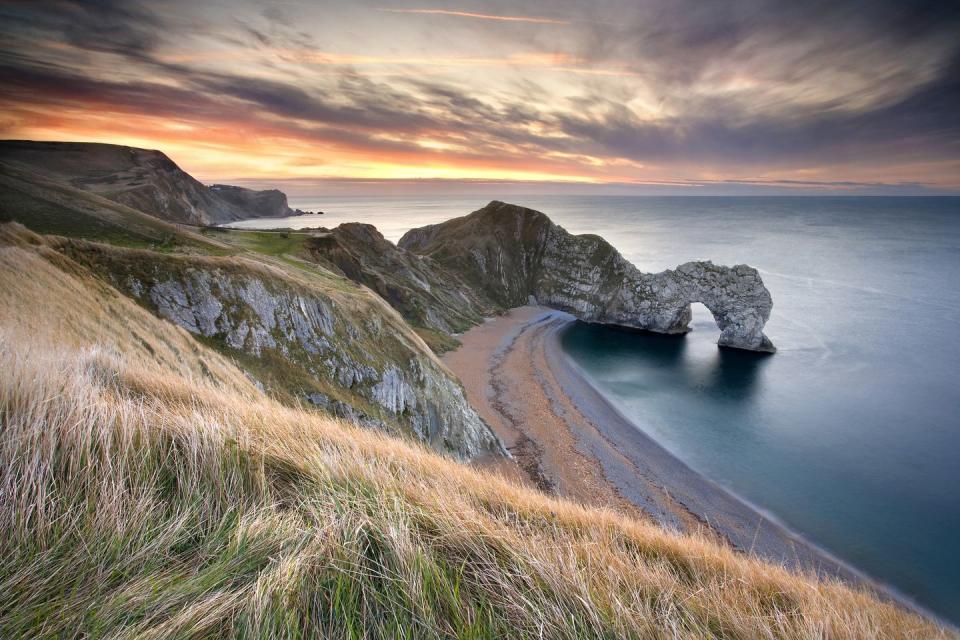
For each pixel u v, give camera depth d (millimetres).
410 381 43156
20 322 9484
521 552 2734
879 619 4703
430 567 2307
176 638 1495
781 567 5852
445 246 146500
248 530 2262
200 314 31188
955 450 53500
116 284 28734
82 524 2010
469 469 6227
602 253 135000
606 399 69875
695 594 3188
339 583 2039
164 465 2705
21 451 2215
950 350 87438
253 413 4703
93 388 3480
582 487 43156
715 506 41844
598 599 2377
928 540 37750
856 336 97062
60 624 1461
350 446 4598
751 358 89250
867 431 58406
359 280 83375
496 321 116938
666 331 109938
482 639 1970
